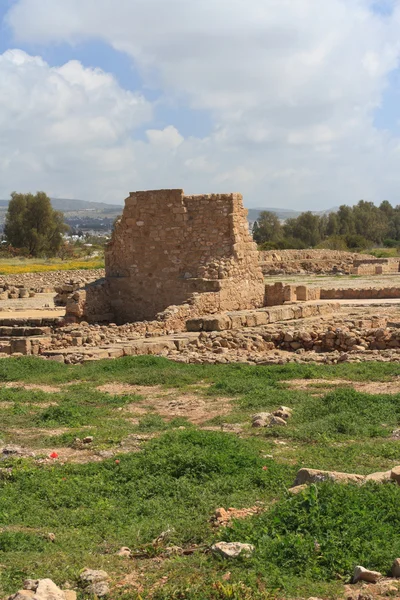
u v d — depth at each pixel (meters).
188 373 20.50
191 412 15.88
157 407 16.64
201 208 33.09
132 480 10.88
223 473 10.73
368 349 23.62
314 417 14.53
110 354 23.88
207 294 30.89
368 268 64.81
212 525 8.81
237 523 8.30
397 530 7.84
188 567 7.45
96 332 27.80
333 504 8.20
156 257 33.78
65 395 18.19
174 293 33.19
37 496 10.46
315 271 67.19
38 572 7.70
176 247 33.41
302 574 7.07
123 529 9.00
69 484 10.78
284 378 19.17
